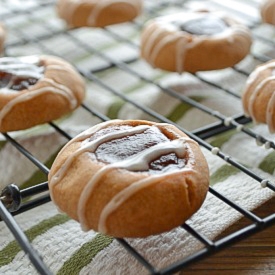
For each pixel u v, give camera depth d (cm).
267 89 32
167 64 37
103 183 27
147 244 29
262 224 27
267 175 32
